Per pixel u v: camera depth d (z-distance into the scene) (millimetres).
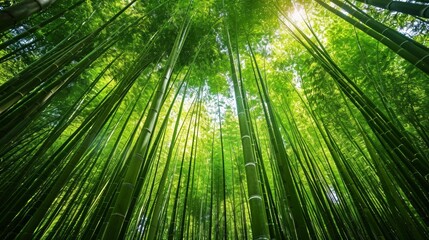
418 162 1863
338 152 3082
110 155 2859
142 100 4480
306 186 4629
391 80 3996
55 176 2625
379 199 2840
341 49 4531
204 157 5301
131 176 1514
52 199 1635
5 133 1766
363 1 2234
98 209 2326
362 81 4242
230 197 5070
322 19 4930
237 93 2561
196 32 4938
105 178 3012
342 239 2398
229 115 5539
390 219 2559
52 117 3643
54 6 3648
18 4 1509
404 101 3730
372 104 2414
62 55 2375
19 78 2027
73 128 4082
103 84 4590
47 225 2379
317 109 4250
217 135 5500
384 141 2316
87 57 2768
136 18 4336
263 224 1371
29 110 2041
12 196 2031
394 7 1829
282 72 5098
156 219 2475
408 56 1779
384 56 4051
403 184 2229
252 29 5074
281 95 5051
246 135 2008
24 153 2619
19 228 1877
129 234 3367
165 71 2484
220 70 5309
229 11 5000
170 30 4781
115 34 3250
